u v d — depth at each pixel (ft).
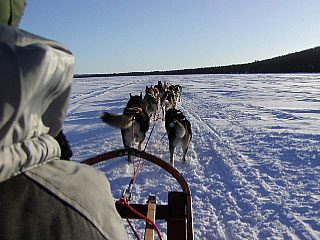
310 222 12.70
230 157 21.98
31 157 2.48
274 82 121.80
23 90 2.12
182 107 54.29
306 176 17.76
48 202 2.54
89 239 2.65
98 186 3.22
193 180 17.76
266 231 12.14
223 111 46.50
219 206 14.39
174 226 6.74
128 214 7.00
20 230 2.31
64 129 33.12
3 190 2.36
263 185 16.58
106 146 25.81
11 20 2.59
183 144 20.85
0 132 2.10
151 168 19.80
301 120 35.24
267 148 24.09
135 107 22.85
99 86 118.32
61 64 2.51
